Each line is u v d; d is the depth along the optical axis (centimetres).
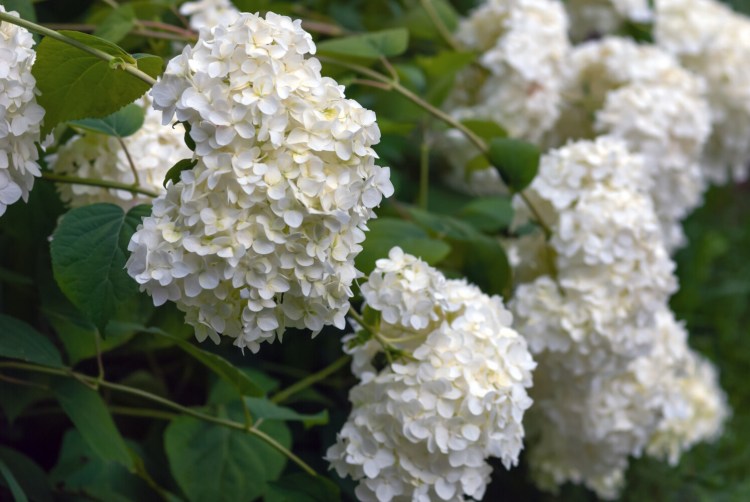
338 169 113
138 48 149
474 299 129
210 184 111
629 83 172
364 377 126
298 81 113
